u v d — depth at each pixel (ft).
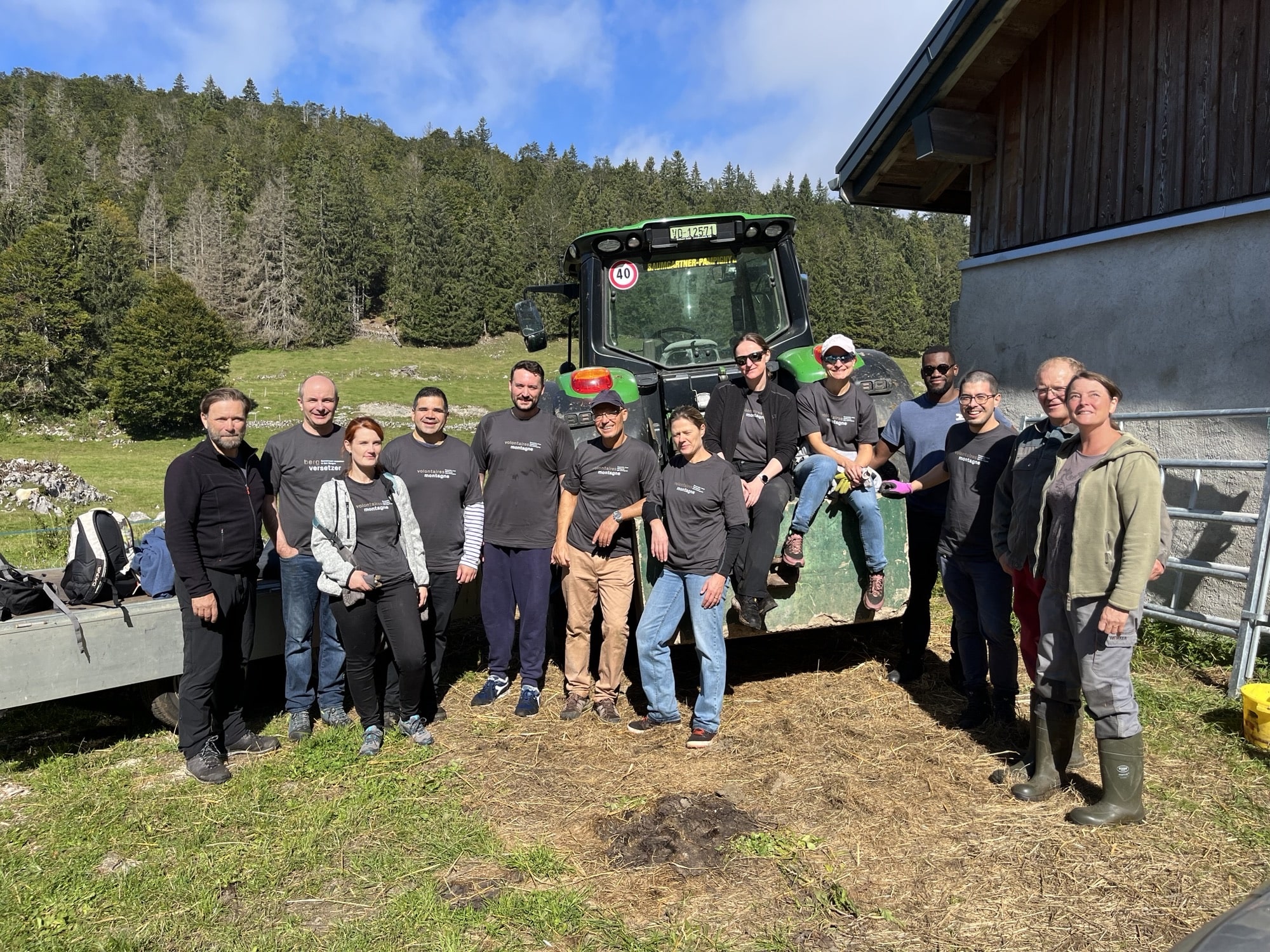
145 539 15.96
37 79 535.19
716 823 11.75
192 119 530.68
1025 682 16.57
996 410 14.44
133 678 14.25
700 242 18.78
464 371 270.46
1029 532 12.37
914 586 16.40
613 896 10.24
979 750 13.75
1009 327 24.04
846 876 10.44
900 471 17.56
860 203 28.55
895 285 323.98
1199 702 15.28
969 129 24.40
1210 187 18.37
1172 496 19.43
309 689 15.57
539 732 15.23
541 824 12.03
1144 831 11.17
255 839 11.77
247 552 13.89
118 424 184.55
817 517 15.20
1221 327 18.31
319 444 15.14
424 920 9.80
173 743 15.24
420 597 14.49
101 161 411.13
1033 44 22.94
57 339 194.49
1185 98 18.86
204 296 307.37
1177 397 19.38
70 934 9.85
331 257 321.32
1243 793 12.10
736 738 14.56
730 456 15.31
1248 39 17.48
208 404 13.47
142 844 11.79
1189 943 6.59
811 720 15.16
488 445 16.10
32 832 12.12
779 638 19.79
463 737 15.14
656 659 14.74
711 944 9.28
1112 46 20.59
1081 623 11.28
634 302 19.04
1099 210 21.11
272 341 304.30
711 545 14.01
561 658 19.29
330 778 13.57
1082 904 9.74
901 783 12.79
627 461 15.14
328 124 551.59
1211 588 18.72
